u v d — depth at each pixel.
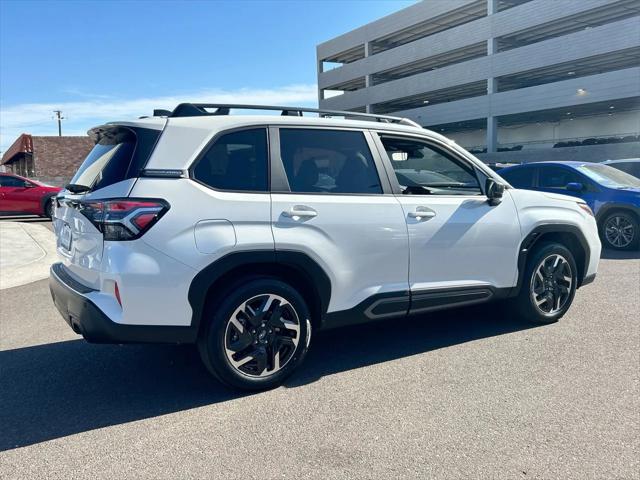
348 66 55.00
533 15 38.06
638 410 3.35
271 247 3.62
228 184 3.62
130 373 4.21
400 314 4.25
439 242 4.33
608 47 33.78
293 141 3.92
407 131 4.45
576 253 5.37
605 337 4.69
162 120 3.60
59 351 4.78
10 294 7.31
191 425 3.30
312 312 4.01
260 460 2.88
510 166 11.00
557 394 3.59
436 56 46.12
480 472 2.73
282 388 3.81
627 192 9.36
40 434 3.23
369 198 4.08
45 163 34.78
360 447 2.99
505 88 47.50
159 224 3.34
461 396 3.60
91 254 3.47
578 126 46.75
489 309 5.72
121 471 2.81
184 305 3.42
